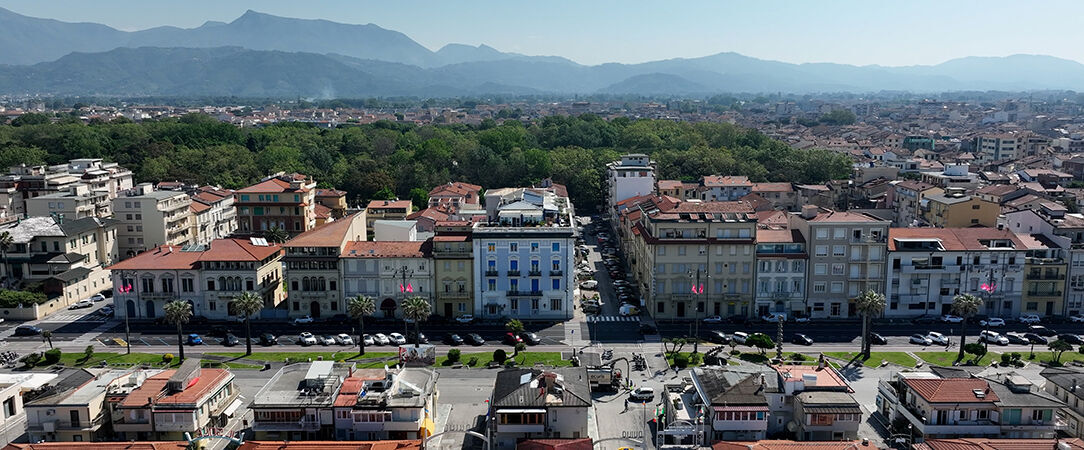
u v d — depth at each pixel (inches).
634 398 4805.6
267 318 6663.4
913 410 4192.9
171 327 6412.4
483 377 5221.5
